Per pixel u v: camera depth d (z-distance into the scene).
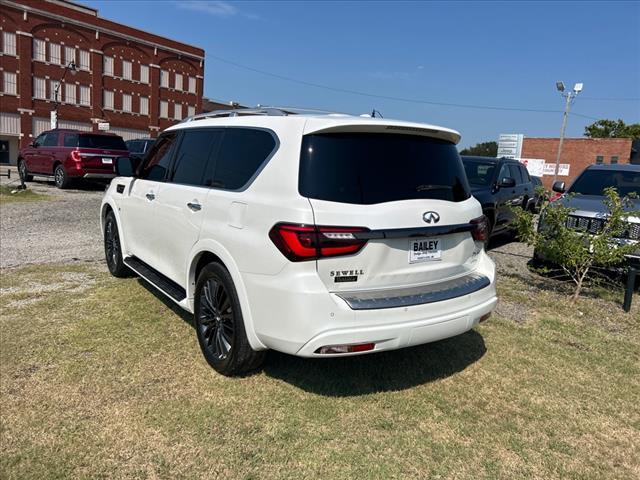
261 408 3.31
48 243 8.07
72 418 3.12
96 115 47.12
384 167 3.33
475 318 3.58
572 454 3.03
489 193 8.82
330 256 3.02
